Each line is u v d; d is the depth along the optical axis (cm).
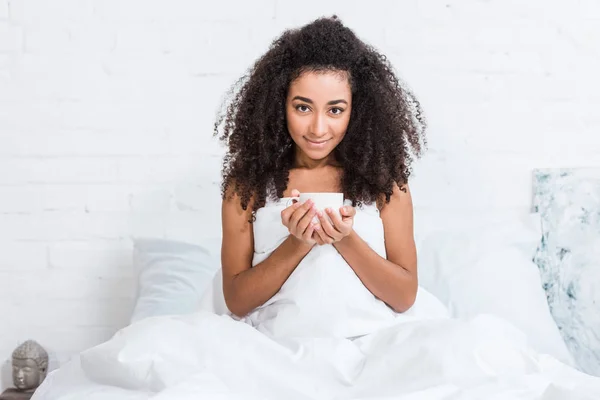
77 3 218
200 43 219
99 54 219
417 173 220
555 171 218
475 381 123
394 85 162
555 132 221
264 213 157
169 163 221
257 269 152
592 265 215
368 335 143
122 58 219
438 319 142
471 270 195
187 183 221
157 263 203
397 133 158
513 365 128
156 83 220
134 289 208
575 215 217
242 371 129
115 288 223
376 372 130
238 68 219
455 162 220
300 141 150
